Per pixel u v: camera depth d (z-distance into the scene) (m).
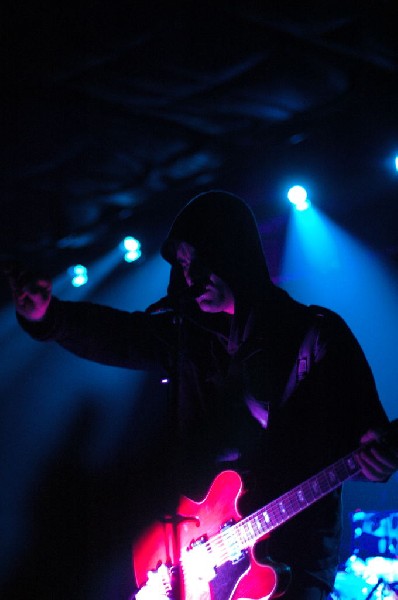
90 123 5.79
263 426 2.62
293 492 2.40
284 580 2.38
